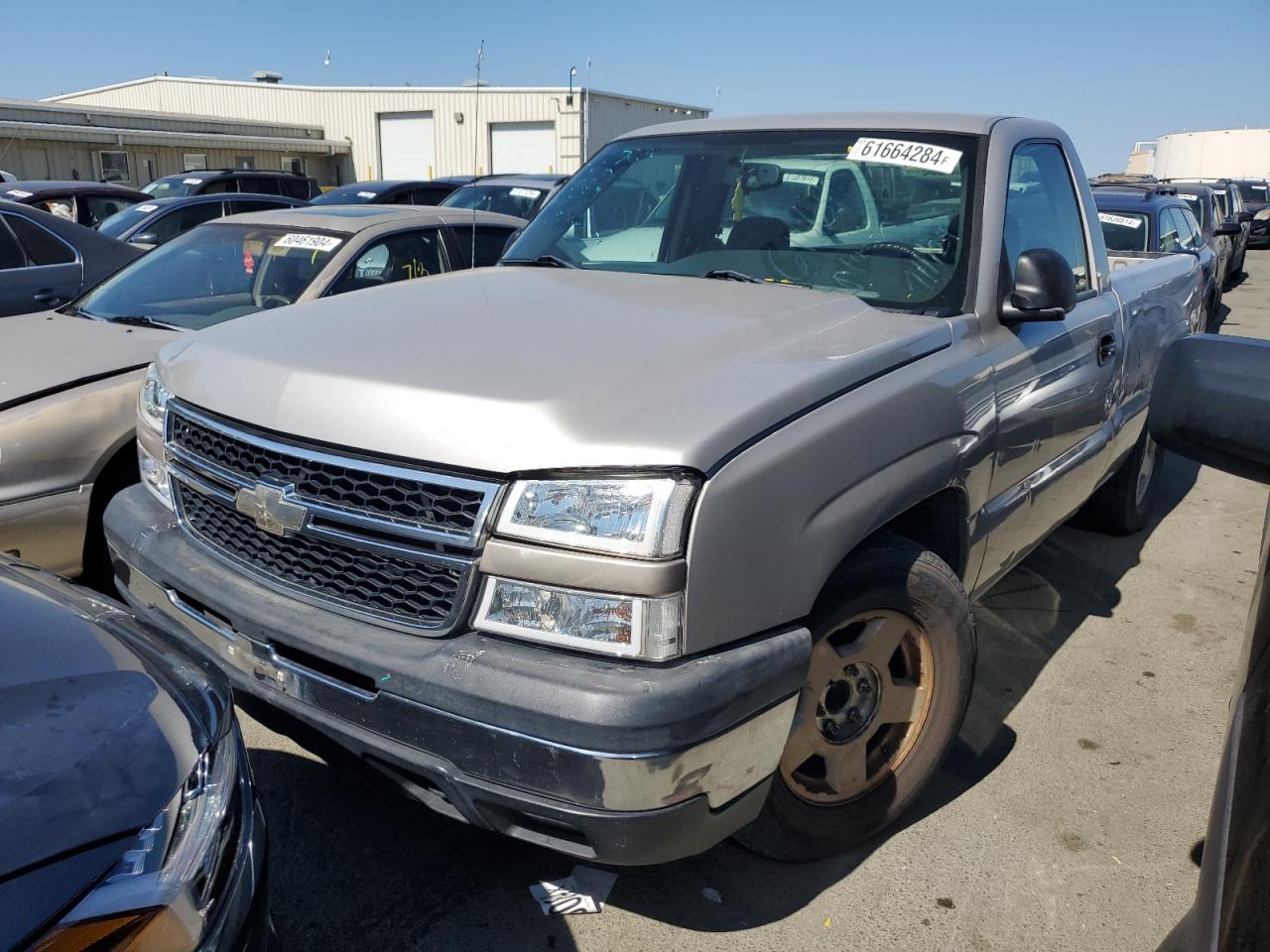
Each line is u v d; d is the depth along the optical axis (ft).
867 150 11.03
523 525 6.50
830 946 8.07
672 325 8.43
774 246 10.91
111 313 15.85
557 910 8.36
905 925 8.32
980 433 9.18
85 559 12.64
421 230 17.89
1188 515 19.29
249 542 7.90
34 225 21.48
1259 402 4.58
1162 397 4.87
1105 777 10.47
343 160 104.42
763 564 6.79
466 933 8.11
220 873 5.59
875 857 9.15
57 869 4.80
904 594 8.29
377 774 7.25
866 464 7.64
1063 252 12.03
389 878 8.71
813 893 8.66
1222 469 4.81
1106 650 13.37
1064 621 14.20
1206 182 61.05
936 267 10.03
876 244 10.47
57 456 12.07
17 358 13.20
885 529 8.87
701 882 8.76
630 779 6.19
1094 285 12.83
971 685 9.28
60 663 6.05
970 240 10.01
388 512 6.96
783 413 7.09
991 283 9.86
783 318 8.79
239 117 106.63
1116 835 9.55
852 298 9.73
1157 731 11.41
